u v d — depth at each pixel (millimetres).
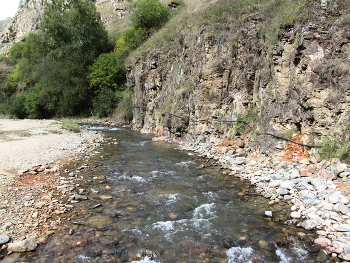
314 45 9664
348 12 9766
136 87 24094
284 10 11820
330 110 8977
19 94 38781
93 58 33688
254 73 12828
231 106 13617
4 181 8102
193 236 5375
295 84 10094
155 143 15719
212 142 13789
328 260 4520
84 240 5117
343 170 7570
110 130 21703
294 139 10047
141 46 25734
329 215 5750
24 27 79125
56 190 7684
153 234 5430
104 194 7535
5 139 14547
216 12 16172
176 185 8398
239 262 4559
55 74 31953
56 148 13125
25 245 4746
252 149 11523
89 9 34625
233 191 7844
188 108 16375
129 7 58250
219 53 14250
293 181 7699
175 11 29453
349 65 8906
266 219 6043
